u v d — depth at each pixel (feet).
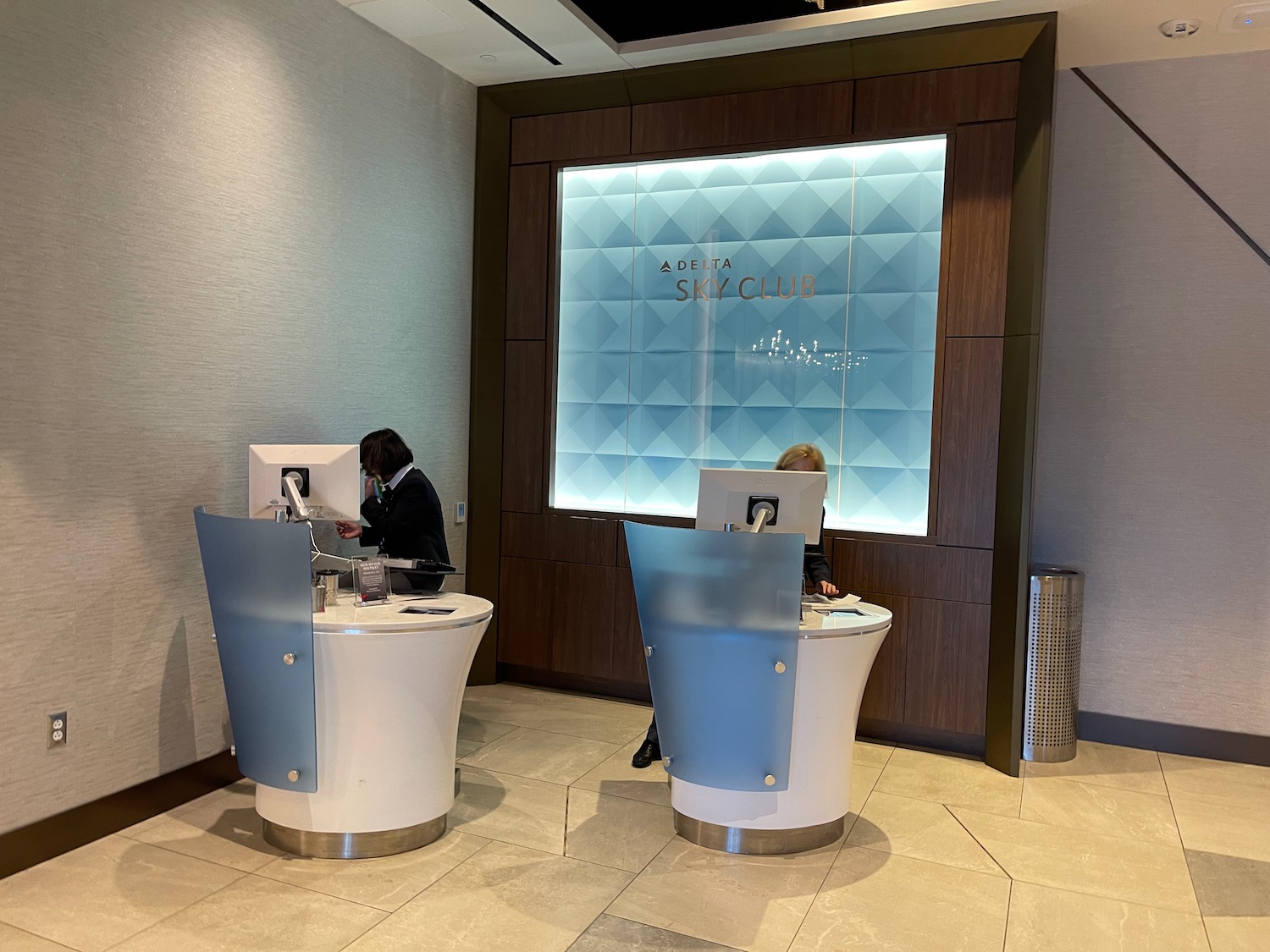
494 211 18.26
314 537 14.16
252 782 13.55
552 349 18.16
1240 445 15.25
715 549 10.36
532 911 9.96
